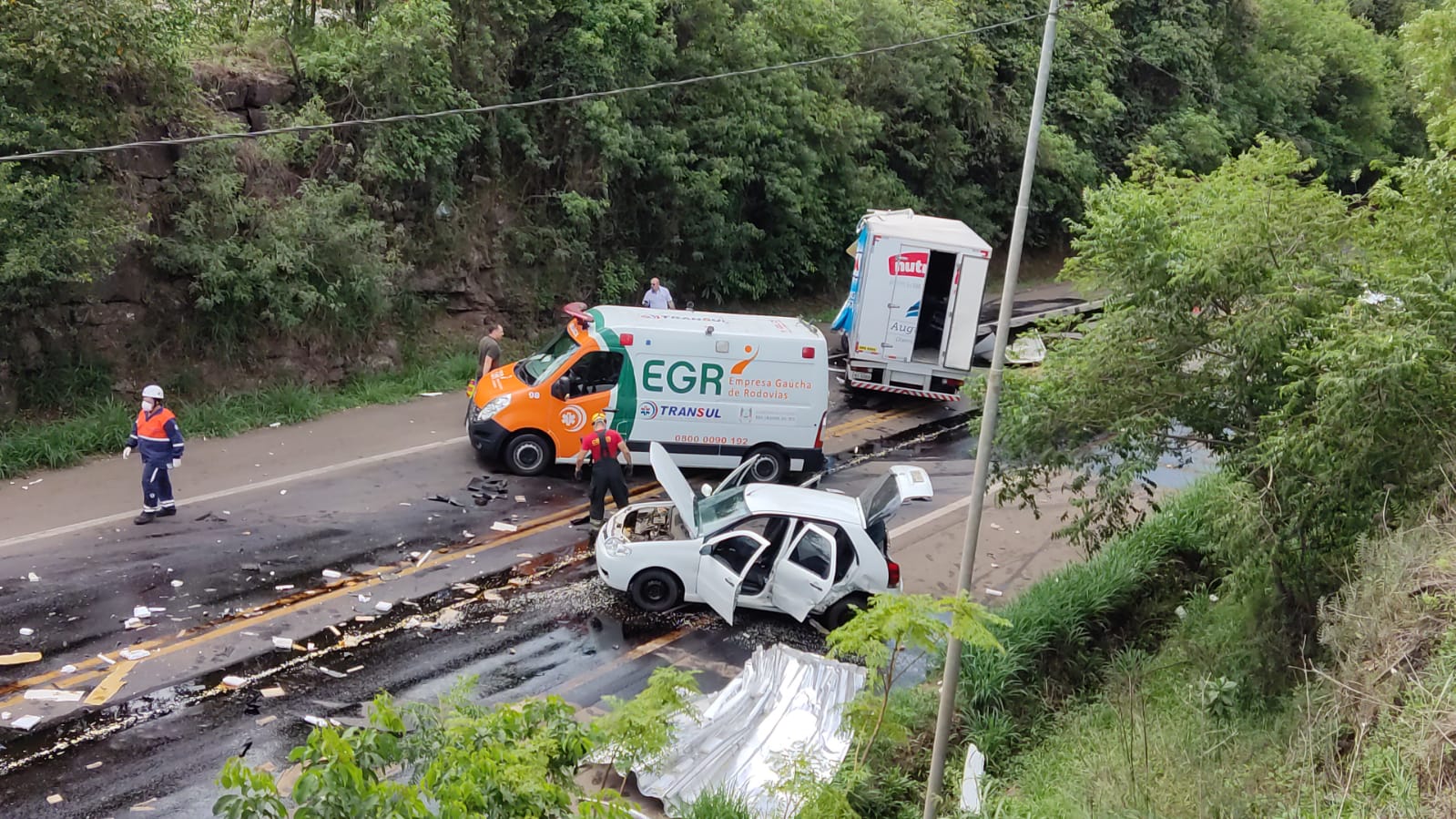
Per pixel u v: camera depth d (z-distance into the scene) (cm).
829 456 1666
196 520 1198
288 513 1242
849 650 677
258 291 1639
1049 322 1100
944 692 714
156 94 1500
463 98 1883
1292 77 4219
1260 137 1027
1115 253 983
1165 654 1030
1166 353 1000
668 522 1170
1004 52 3350
